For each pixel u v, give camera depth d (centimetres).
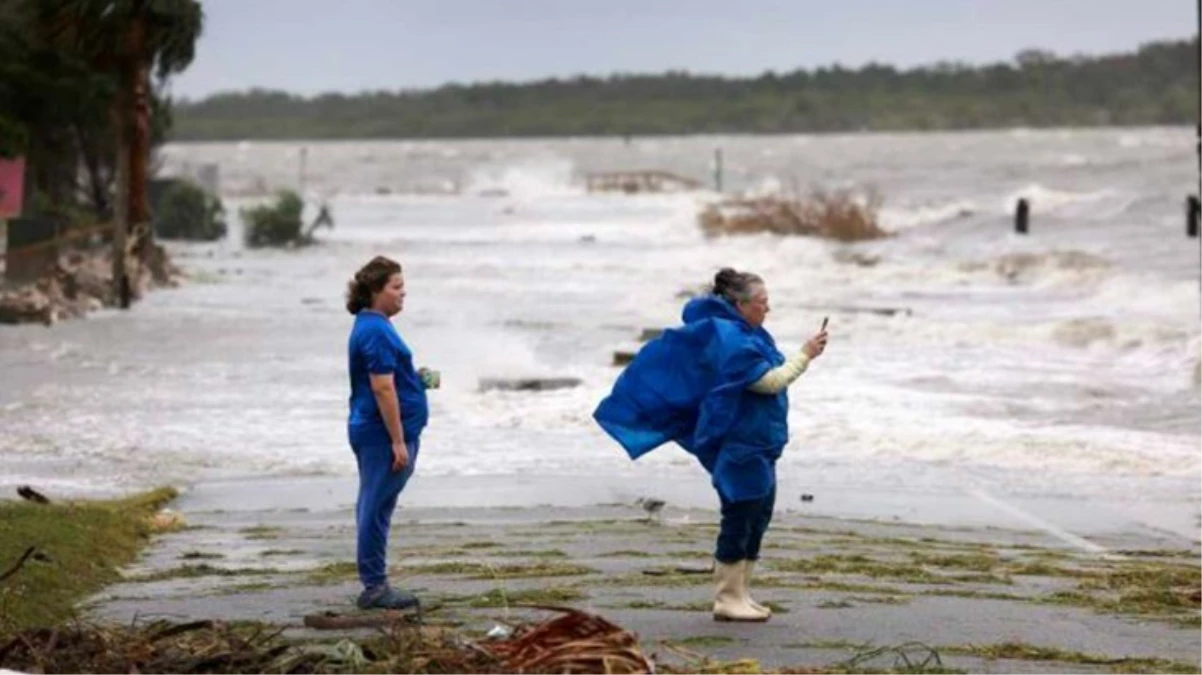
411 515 3928
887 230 15325
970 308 9312
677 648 2234
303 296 9844
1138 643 2469
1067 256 11456
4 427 5272
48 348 7212
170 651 2133
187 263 12325
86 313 8575
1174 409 5694
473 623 2553
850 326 8238
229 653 2086
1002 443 5016
